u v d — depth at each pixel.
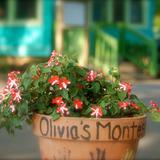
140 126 5.35
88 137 5.17
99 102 5.38
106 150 5.22
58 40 22.22
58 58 5.42
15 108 5.43
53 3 23.38
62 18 22.89
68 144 5.24
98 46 20.81
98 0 24.25
